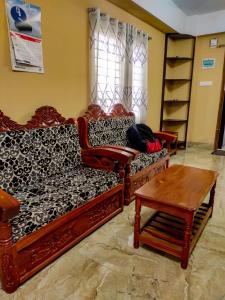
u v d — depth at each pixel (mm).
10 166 1716
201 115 4980
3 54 1872
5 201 1194
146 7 3143
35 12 2051
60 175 2064
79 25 2525
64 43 2389
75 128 2287
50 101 2344
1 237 1256
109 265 1582
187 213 1495
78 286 1405
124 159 2119
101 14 2670
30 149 1858
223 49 4512
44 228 1449
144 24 3641
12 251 1298
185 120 4812
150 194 1664
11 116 2012
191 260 1645
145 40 3477
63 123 2207
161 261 1630
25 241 1355
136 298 1329
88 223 1854
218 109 4742
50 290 1372
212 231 2004
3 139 1686
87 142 2424
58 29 2299
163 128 4957
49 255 1549
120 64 3045
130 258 1653
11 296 1327
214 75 4695
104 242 1823
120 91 3104
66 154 2174
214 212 2322
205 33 4477
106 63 2822
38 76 2182
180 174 2100
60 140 2117
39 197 1611
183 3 3896
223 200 2578
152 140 3086
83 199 1725
